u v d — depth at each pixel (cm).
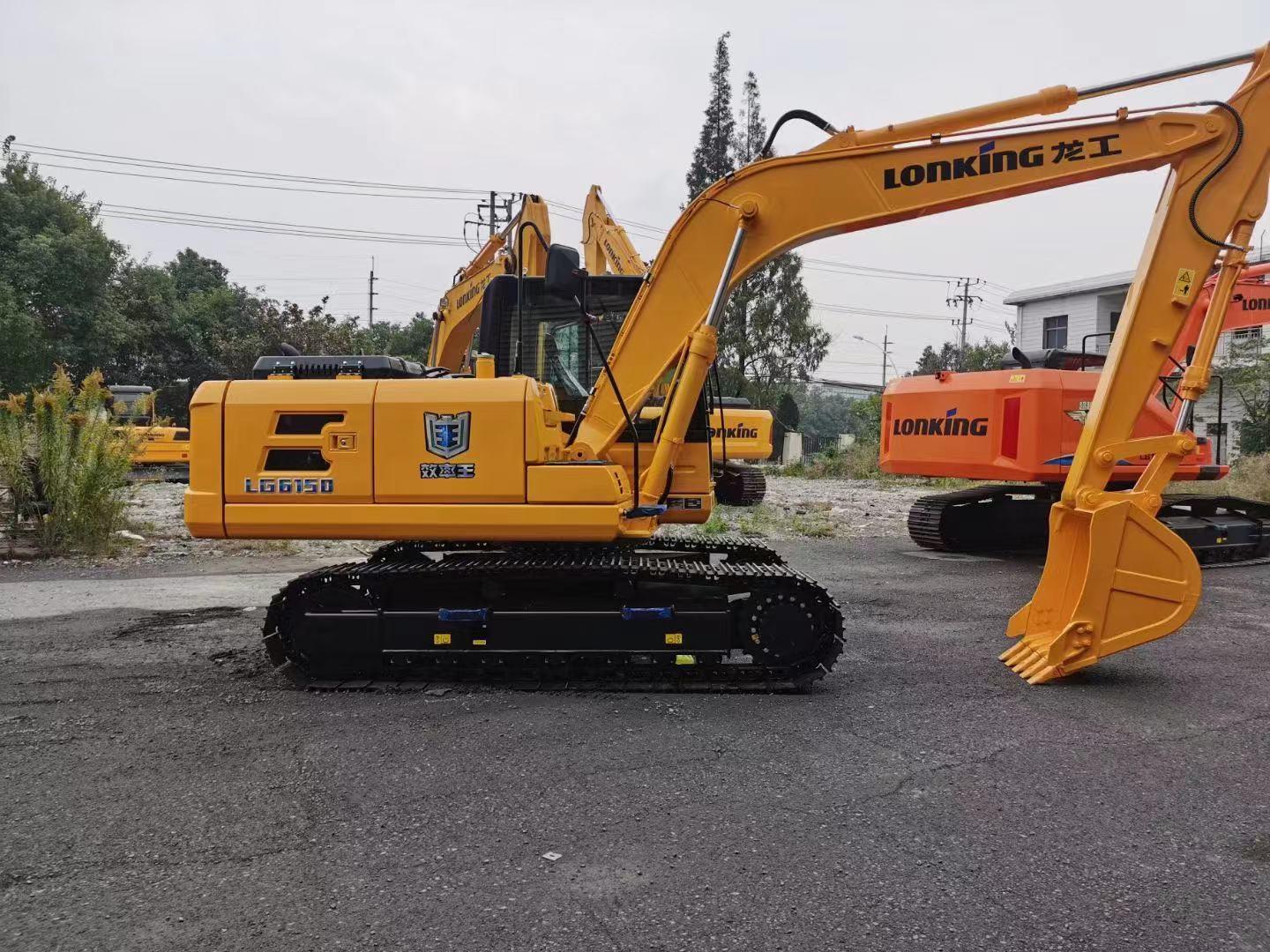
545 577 524
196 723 460
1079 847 327
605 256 1126
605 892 292
